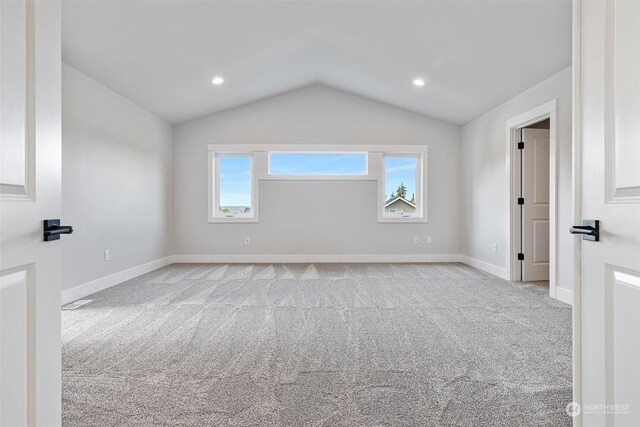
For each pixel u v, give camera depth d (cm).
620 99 100
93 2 269
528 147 443
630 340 97
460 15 308
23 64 93
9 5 88
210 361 207
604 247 106
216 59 403
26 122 95
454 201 590
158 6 290
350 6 334
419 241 588
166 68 393
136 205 464
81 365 202
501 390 174
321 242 586
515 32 311
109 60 348
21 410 92
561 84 354
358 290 385
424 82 464
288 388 176
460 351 222
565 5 267
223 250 579
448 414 154
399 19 337
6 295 87
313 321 281
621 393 100
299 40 412
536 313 302
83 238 361
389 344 233
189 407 159
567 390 174
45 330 101
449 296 360
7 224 87
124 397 168
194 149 576
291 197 584
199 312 305
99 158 388
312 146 582
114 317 291
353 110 586
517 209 441
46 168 102
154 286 405
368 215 588
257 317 291
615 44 102
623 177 99
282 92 571
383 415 153
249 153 586
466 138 568
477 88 435
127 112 445
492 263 486
